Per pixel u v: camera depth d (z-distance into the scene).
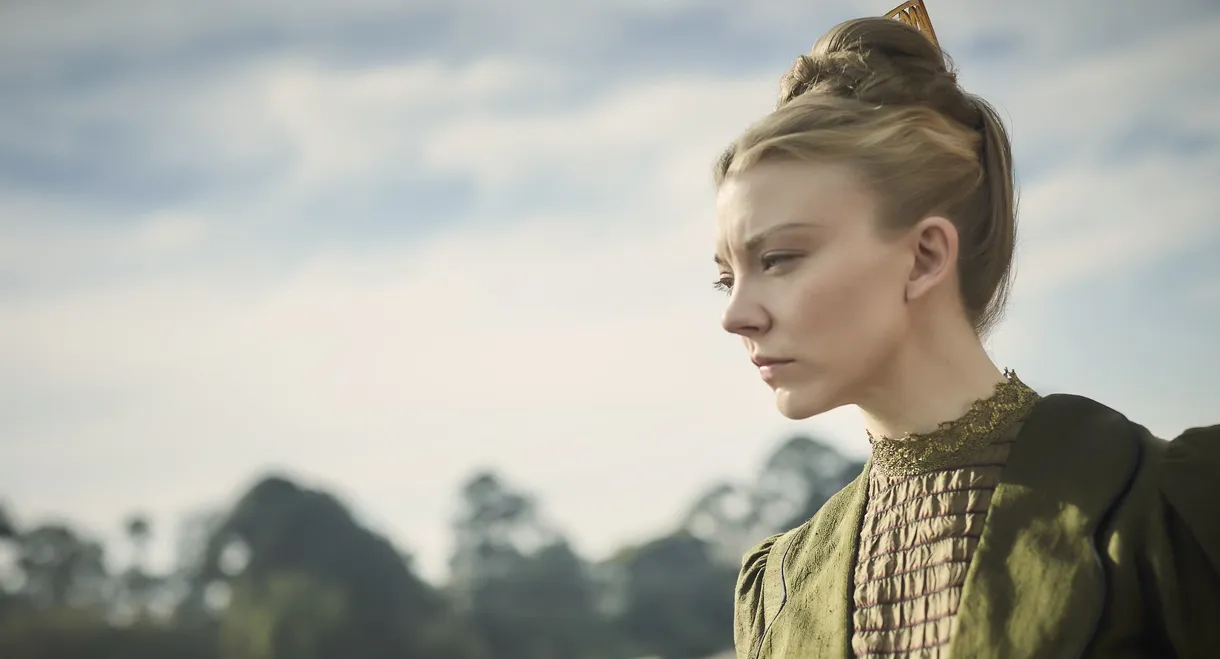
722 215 1.34
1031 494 1.27
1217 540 1.19
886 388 1.35
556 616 77.75
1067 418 1.30
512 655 76.75
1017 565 1.24
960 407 1.34
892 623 1.36
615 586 80.12
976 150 1.37
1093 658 1.19
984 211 1.36
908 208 1.30
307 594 73.12
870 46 1.38
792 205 1.28
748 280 1.31
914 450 1.36
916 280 1.31
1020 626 1.21
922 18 1.53
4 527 78.69
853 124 1.29
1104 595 1.19
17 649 71.94
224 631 73.31
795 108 1.32
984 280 1.36
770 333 1.30
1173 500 1.21
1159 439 1.28
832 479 80.19
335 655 72.44
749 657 1.57
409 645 73.62
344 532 77.94
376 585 75.62
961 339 1.35
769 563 1.60
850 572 1.42
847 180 1.28
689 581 79.38
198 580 78.44
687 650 78.31
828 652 1.41
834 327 1.29
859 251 1.28
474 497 81.44
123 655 72.50
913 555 1.35
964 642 1.24
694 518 81.94
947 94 1.36
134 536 80.19
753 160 1.30
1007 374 1.38
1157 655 1.21
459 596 78.38
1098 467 1.25
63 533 79.56
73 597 78.69
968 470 1.33
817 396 1.30
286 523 76.75
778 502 80.19
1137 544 1.21
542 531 81.50
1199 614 1.19
